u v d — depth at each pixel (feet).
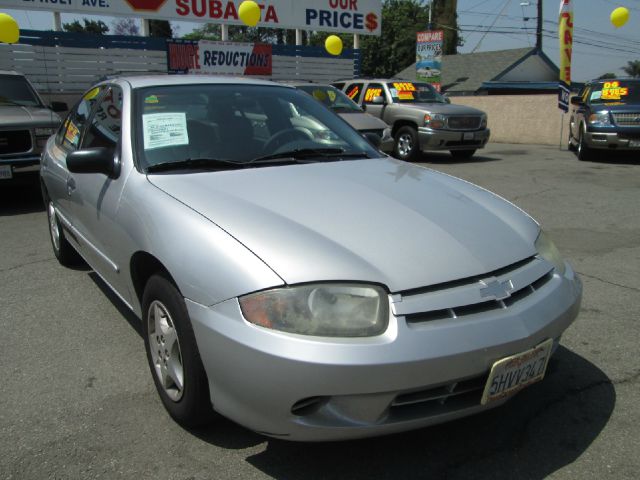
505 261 8.00
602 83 42.24
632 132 38.01
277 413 6.89
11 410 9.25
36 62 44.27
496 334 7.16
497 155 45.75
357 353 6.63
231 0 50.93
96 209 11.01
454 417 7.36
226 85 12.39
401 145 41.73
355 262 7.24
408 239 7.82
